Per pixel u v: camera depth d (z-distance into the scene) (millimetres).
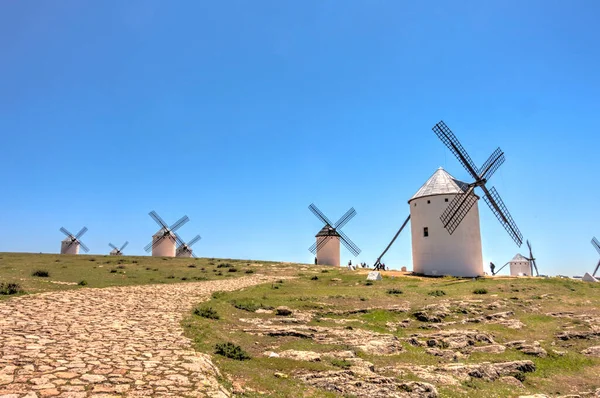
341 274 46469
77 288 26781
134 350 13172
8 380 9484
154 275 39969
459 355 18734
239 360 14258
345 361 15414
